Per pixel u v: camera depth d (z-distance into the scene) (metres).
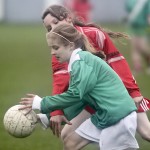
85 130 16.66
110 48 17.86
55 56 16.56
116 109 16.03
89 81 15.87
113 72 16.39
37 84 36.78
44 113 16.42
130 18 42.62
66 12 17.61
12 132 16.95
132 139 16.22
